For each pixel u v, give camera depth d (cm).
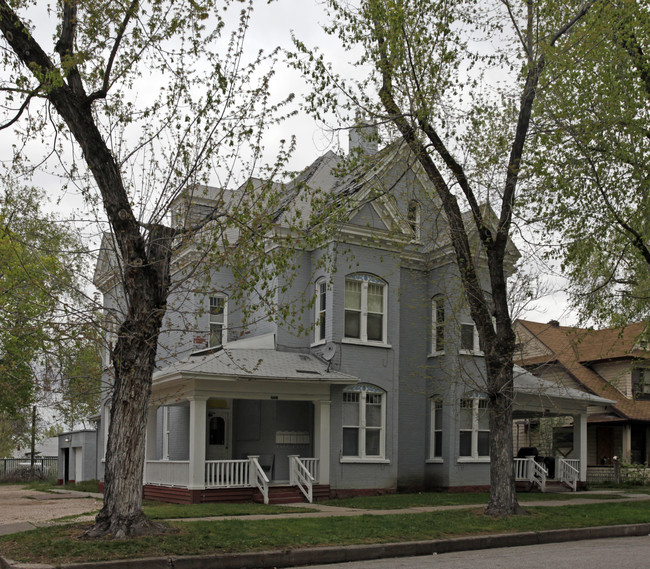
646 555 1118
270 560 1064
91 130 1167
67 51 1184
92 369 1644
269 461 2088
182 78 1274
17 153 1273
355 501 1920
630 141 1742
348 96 1551
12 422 4353
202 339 1333
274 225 1519
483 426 2383
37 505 1902
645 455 3123
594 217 1750
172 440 2495
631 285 2030
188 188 1254
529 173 1619
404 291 2411
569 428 3203
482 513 1581
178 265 1317
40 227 1986
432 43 1520
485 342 1650
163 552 1017
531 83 1600
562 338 3550
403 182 2273
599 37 1598
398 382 2278
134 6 1171
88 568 944
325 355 2159
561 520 1503
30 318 1318
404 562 1077
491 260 1658
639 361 2267
